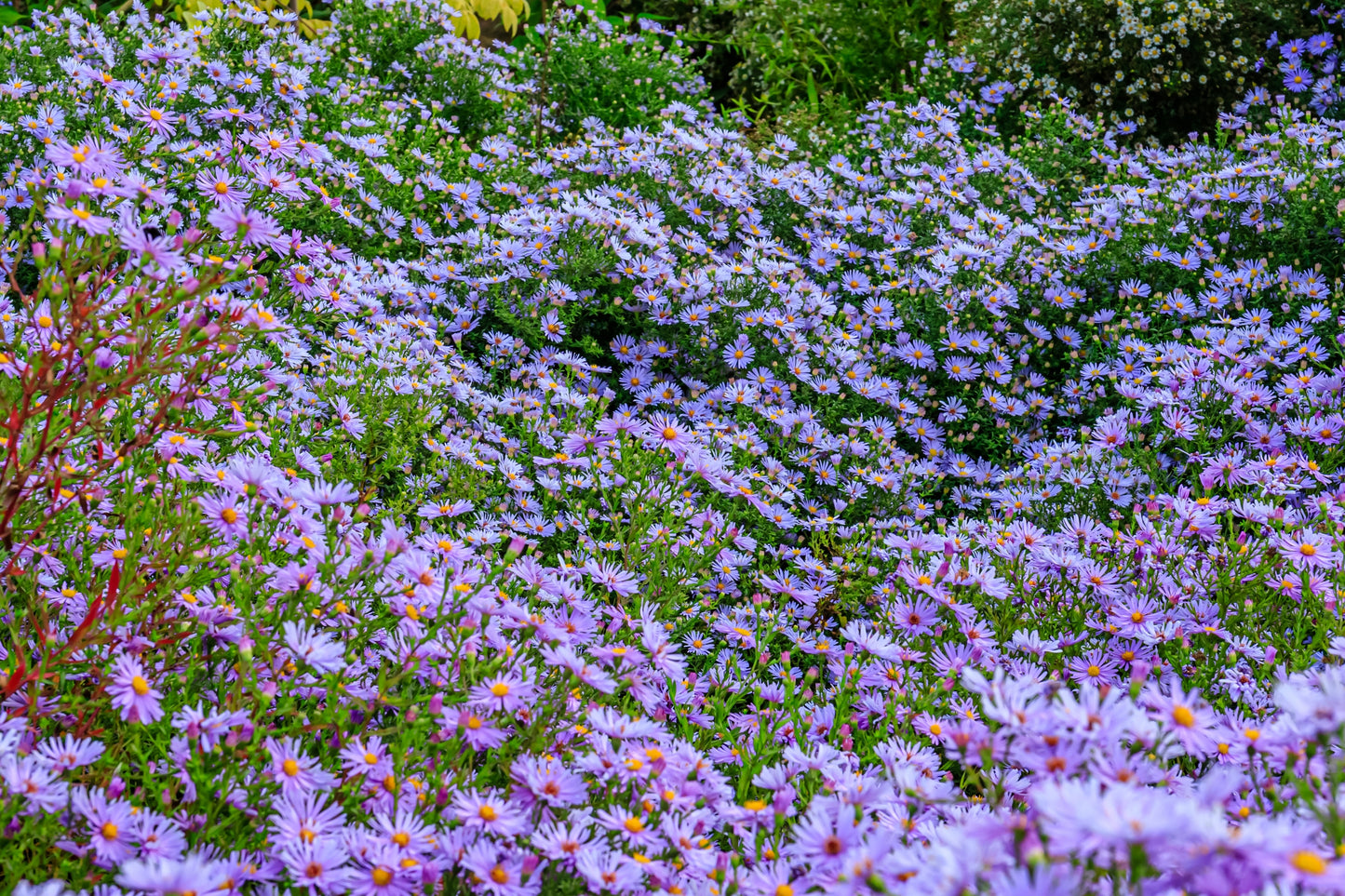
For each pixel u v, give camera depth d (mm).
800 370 4691
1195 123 8422
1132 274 5531
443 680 2193
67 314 2135
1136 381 4777
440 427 3984
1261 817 1572
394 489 3598
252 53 5477
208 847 1816
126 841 1751
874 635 2822
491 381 4570
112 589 2053
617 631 2637
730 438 4141
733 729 2752
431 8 7594
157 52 4969
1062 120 7441
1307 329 4785
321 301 4199
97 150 2617
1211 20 7988
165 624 2211
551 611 2598
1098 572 3348
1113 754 1505
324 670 2098
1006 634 3115
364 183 5133
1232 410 4219
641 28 9828
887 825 1964
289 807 1829
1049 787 1249
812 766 2189
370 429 3600
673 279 4914
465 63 7484
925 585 3002
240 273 2338
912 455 4750
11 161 4277
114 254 2215
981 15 9047
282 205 4422
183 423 2611
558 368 4750
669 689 2707
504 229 4977
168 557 2217
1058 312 5414
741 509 3881
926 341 5176
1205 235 5594
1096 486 4059
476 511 3578
